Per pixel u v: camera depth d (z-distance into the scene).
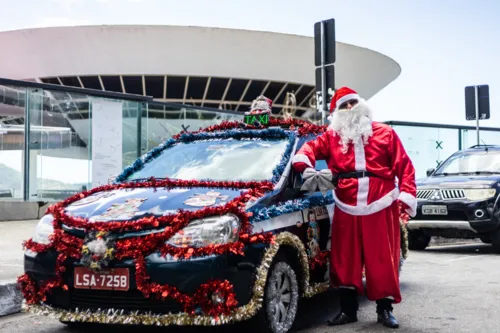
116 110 13.70
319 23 9.90
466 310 5.34
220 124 5.80
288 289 4.44
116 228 3.91
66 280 4.06
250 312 3.83
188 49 35.03
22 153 12.71
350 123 4.73
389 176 4.71
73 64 35.00
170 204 4.14
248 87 37.34
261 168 4.86
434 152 17.84
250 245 3.92
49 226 4.30
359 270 4.66
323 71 9.84
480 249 11.02
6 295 5.26
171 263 3.76
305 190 4.55
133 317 3.85
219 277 3.74
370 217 4.62
